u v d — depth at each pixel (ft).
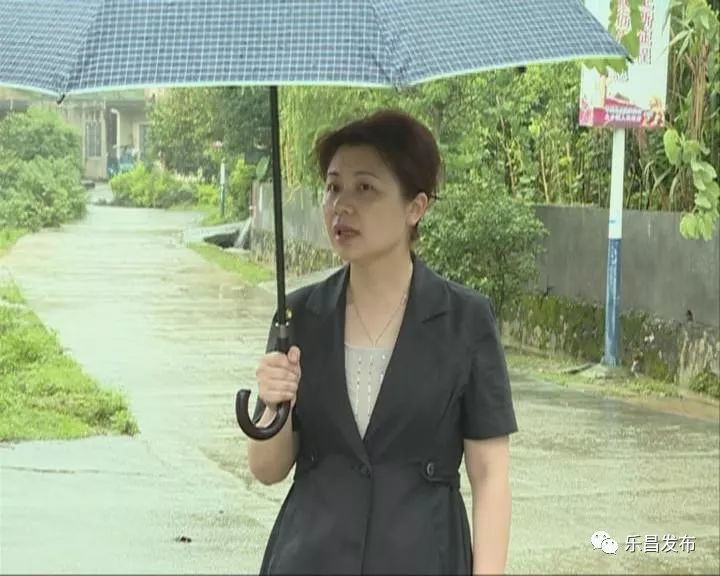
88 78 7.41
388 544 7.64
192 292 53.78
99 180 125.18
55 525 18.47
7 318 40.42
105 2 7.67
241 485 21.33
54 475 21.62
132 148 127.54
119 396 28.09
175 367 33.99
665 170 34.22
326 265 55.72
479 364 8.00
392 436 7.80
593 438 25.14
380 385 7.91
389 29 7.49
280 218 8.49
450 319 8.02
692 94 31.65
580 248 36.19
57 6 7.80
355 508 7.74
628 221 33.88
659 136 34.17
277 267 8.34
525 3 8.03
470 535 8.21
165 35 7.45
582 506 20.03
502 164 39.88
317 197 39.45
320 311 8.17
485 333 8.05
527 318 38.19
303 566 7.75
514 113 39.65
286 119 42.42
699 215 28.68
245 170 82.07
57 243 76.69
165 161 111.34
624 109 30.91
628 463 23.04
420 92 36.09
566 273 36.83
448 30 7.68
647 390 30.71
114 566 16.57
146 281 57.67
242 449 24.07
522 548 17.74
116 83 7.32
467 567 7.93
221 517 19.24
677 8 30.32
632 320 33.37
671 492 20.98
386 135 8.00
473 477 8.14
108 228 88.43
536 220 36.32
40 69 7.55
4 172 83.97
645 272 33.19
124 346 37.73
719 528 18.94
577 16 8.02
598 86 30.78
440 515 7.82
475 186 36.17
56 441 24.32
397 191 8.02
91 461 22.77
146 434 25.27
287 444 8.24
